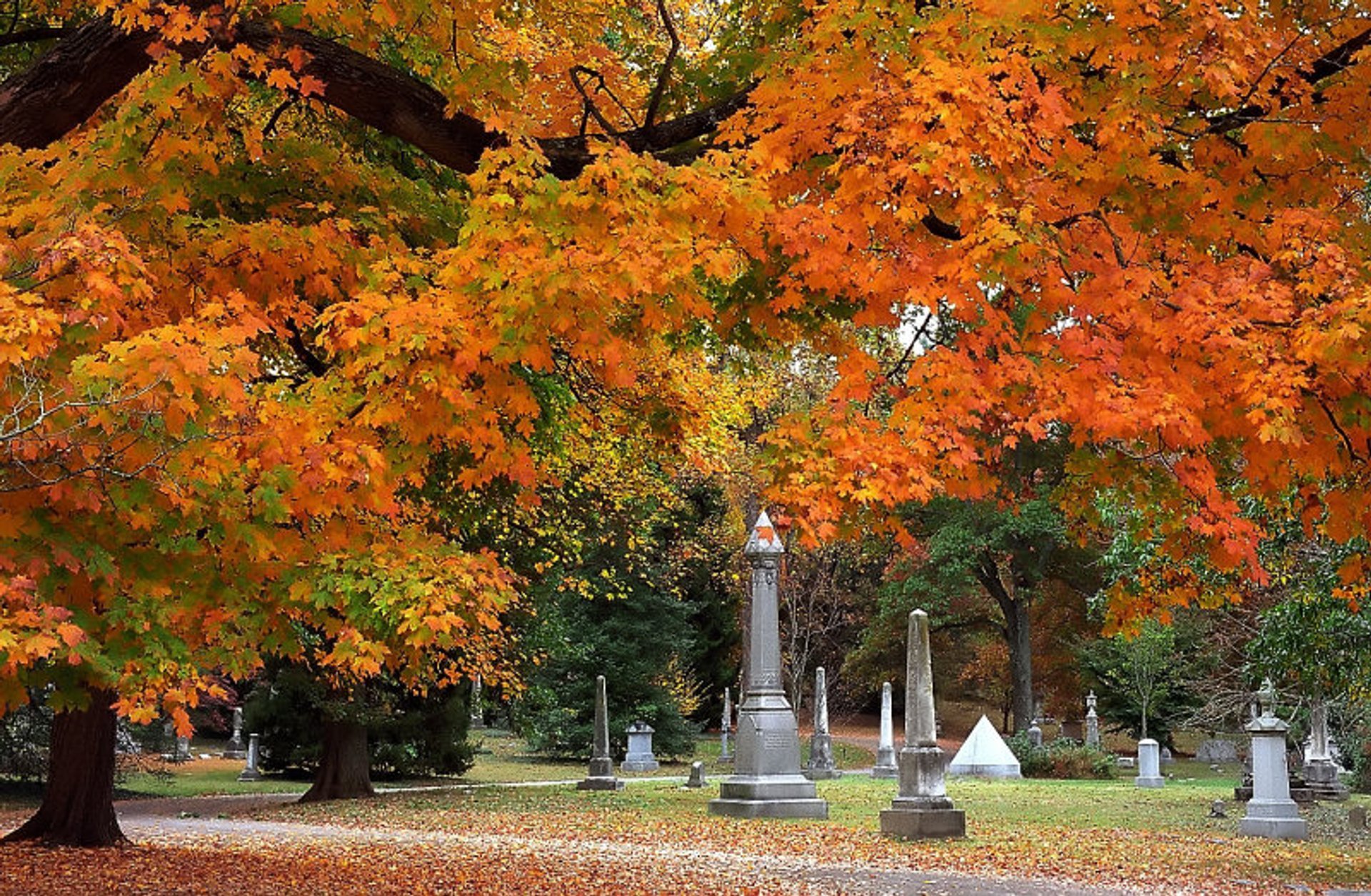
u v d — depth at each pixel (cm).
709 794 2433
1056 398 587
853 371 618
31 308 495
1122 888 1169
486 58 739
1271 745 1716
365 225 767
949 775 3167
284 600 650
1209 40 640
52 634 457
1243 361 591
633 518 2483
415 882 1161
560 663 3909
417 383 607
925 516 4353
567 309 583
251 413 588
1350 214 719
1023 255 579
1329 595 1374
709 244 607
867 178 607
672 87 882
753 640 2048
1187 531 739
